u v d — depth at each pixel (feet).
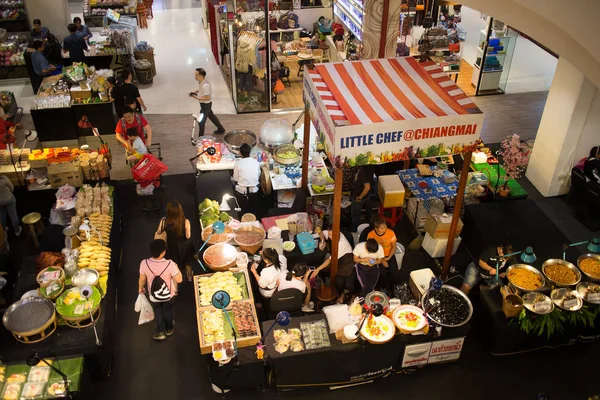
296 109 42.22
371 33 30.19
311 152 31.86
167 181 34.01
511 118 40.63
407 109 22.07
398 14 29.68
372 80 24.53
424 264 26.43
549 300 22.41
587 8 14.03
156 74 47.29
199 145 33.17
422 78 24.94
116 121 37.14
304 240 25.18
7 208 28.25
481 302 23.54
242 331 21.50
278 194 30.48
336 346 20.99
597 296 23.06
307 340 21.13
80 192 28.96
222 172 31.07
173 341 24.18
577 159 31.55
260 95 41.09
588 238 29.78
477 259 25.93
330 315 21.81
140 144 31.07
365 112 21.63
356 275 24.62
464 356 23.66
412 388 22.36
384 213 29.17
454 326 21.74
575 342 24.07
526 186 33.88
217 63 49.32
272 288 22.86
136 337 24.34
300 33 45.14
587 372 23.11
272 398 21.83
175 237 24.57
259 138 34.40
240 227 26.68
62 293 22.41
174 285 22.98
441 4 43.06
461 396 22.08
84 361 21.02
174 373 22.86
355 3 37.70
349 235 26.32
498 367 23.26
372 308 21.44
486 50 41.81
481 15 55.88
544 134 32.12
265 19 38.14
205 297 22.94
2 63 44.57
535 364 23.41
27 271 23.97
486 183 30.22
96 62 43.80
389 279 25.20
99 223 27.04
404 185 30.22
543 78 46.34
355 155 21.21
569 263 24.49
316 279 24.93
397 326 21.63
